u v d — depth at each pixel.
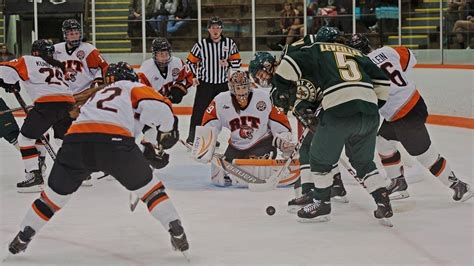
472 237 5.00
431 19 13.59
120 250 4.78
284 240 4.97
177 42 14.66
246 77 6.77
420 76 12.91
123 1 14.58
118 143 4.33
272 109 6.93
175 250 4.70
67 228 5.41
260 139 7.05
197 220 5.63
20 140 6.91
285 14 14.40
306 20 14.35
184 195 6.69
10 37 14.62
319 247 4.78
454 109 12.22
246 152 7.09
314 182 5.46
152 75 8.12
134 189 4.43
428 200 6.30
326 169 5.36
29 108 7.00
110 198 6.57
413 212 5.84
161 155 4.70
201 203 6.30
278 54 14.51
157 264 4.44
